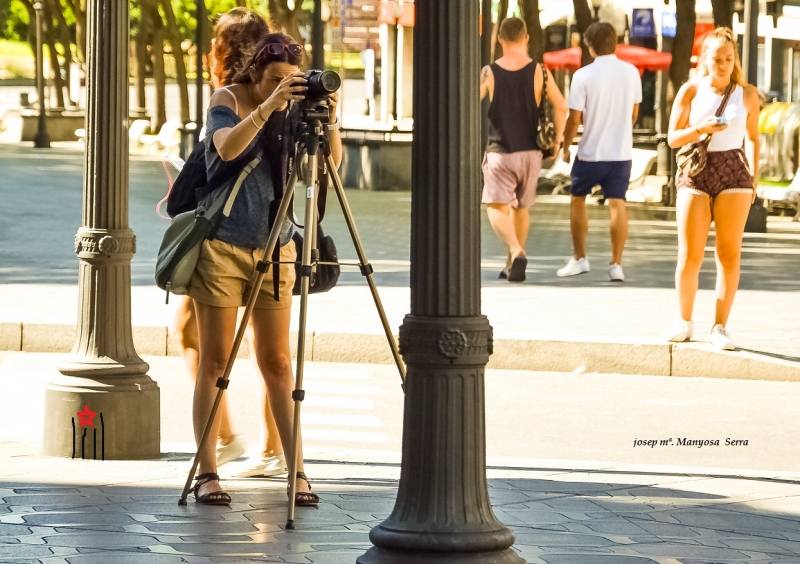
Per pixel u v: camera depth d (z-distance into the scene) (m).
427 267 11.08
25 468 17.50
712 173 27.12
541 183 70.94
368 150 71.50
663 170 65.25
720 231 27.41
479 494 11.27
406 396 11.30
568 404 24.98
